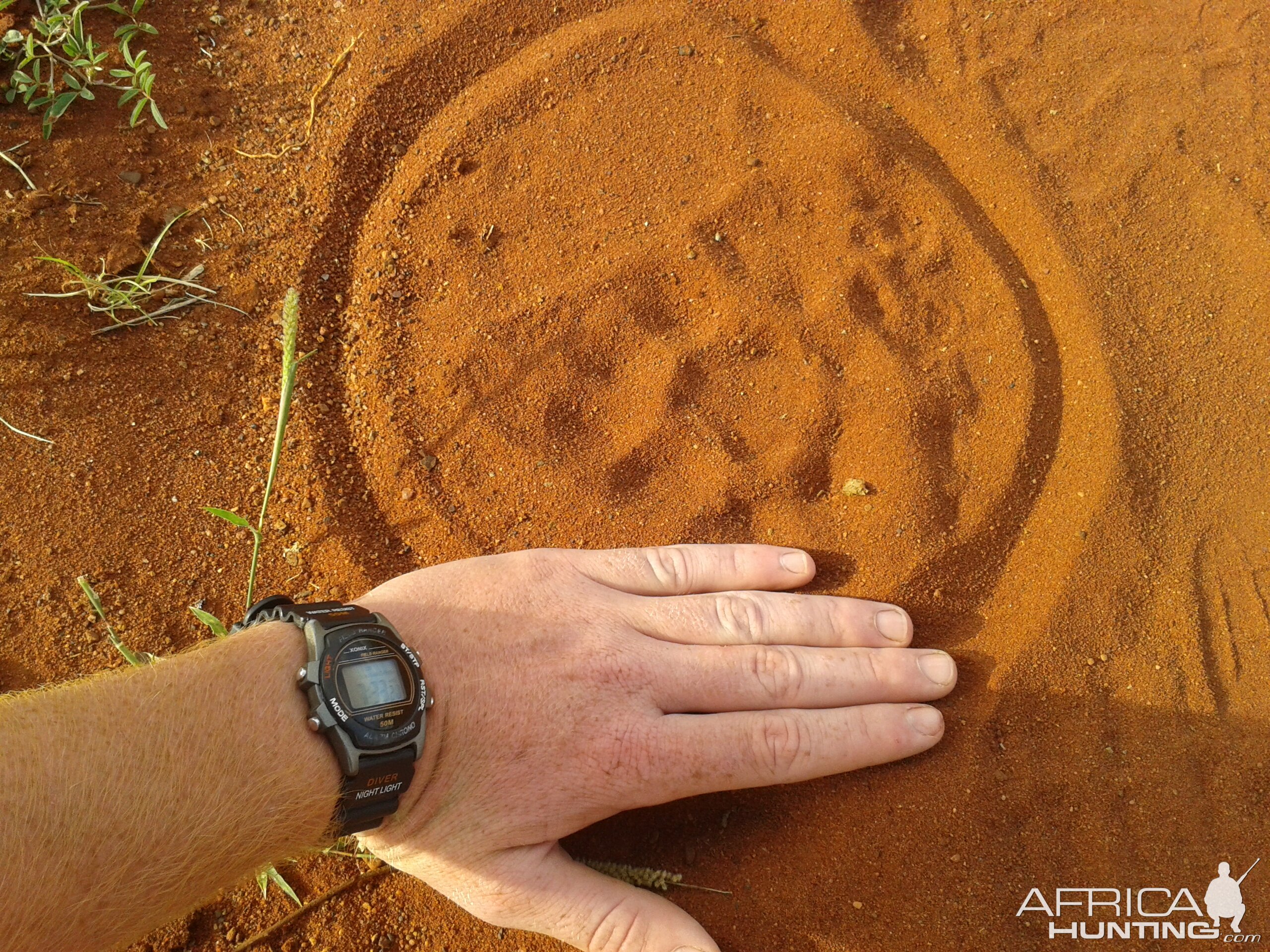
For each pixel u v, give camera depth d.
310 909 0.35
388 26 0.46
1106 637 0.37
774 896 0.35
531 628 0.35
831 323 0.41
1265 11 0.47
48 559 0.37
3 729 0.24
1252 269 0.42
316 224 0.43
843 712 0.35
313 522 0.39
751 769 0.34
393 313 0.42
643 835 0.36
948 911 0.34
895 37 0.47
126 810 0.25
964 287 0.42
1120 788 0.36
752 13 0.47
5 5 0.43
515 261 0.42
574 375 0.40
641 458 0.40
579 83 0.45
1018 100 0.46
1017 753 0.36
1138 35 0.46
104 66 0.44
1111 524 0.38
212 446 0.39
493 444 0.40
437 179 0.44
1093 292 0.42
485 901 0.32
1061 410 0.40
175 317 0.41
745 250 0.42
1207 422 0.40
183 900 0.26
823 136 0.43
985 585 0.38
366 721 0.28
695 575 0.37
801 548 0.38
